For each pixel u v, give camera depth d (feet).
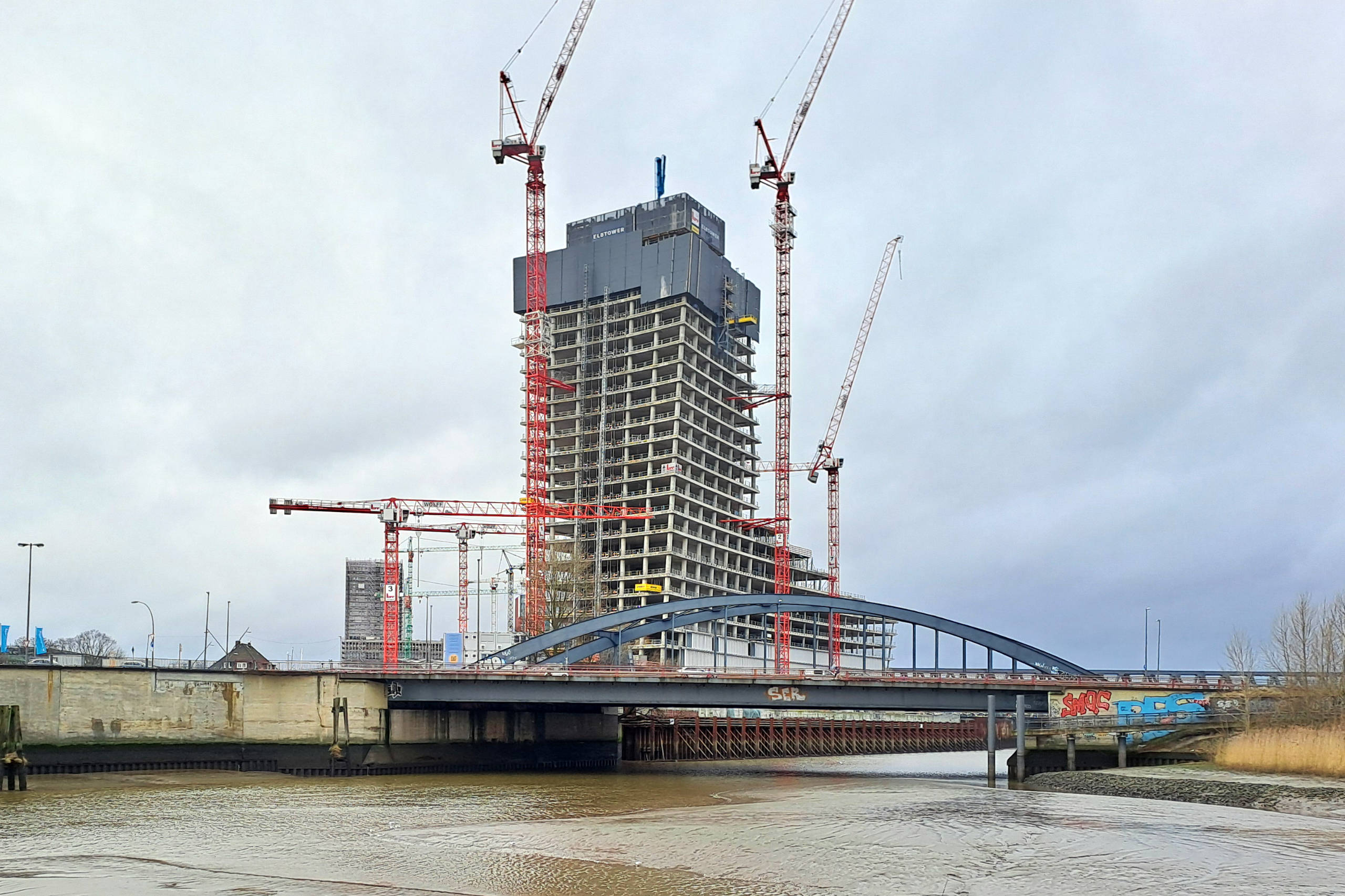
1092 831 150.61
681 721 403.95
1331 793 181.88
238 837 149.48
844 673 293.84
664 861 128.98
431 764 307.37
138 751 262.26
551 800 208.64
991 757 256.52
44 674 251.80
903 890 110.11
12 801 198.70
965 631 306.76
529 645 329.11
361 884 112.68
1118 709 256.32
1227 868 120.37
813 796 219.20
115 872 118.21
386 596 546.26
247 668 295.28
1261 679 264.72
